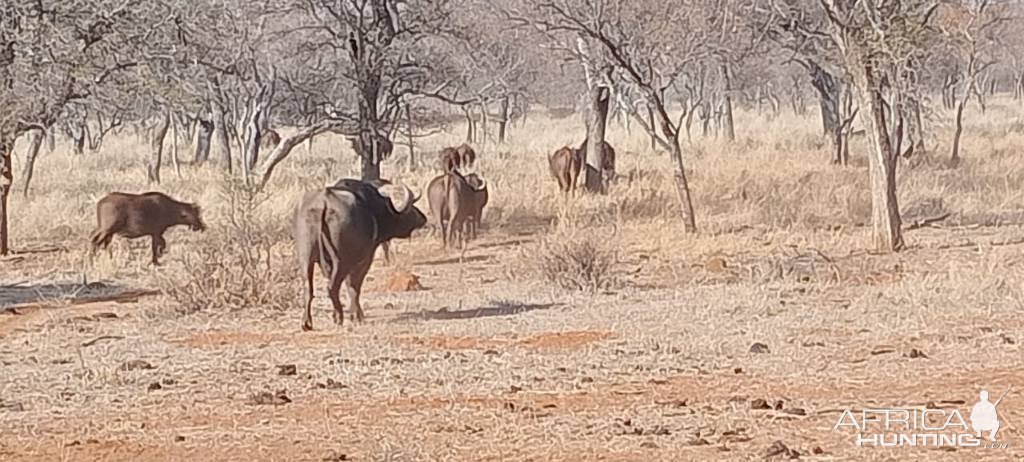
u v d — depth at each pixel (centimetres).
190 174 4816
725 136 6341
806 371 1314
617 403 1182
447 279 2194
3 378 1348
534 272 2172
